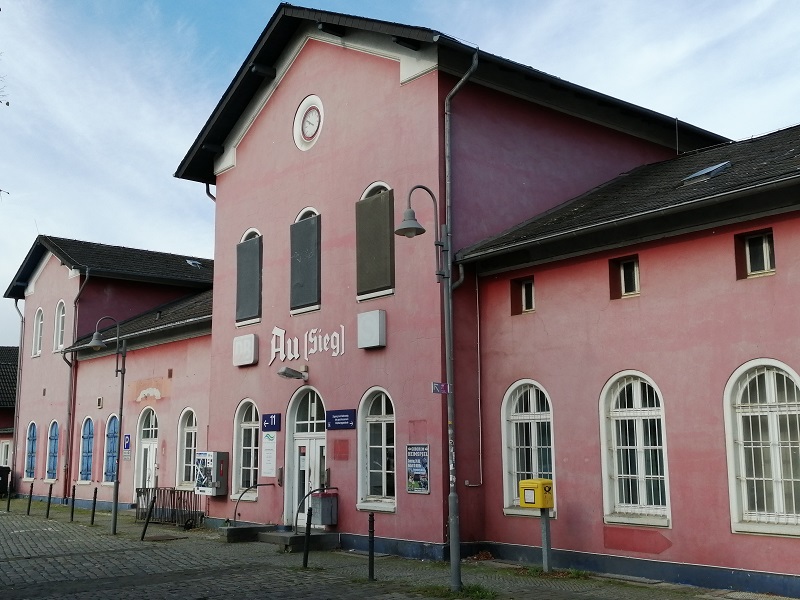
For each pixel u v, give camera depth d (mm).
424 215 15562
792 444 11195
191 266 35250
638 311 13039
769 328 11430
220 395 20703
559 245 14172
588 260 13875
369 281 16547
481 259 14953
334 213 17812
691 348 12281
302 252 18484
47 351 32875
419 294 15508
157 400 24781
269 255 19656
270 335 19266
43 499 31344
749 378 11711
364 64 17453
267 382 19188
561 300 14211
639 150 19469
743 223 11852
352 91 17703
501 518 14711
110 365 28078
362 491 16328
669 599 10734
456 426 14867
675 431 12336
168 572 13391
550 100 17406
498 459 14914
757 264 11859
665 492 12422
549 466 14328
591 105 18141
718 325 11992
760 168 12414
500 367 15078
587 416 13570
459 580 11383
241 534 17469
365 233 16828
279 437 18578
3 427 38438
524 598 10836
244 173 20922
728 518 11570
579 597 10875
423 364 15242
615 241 13359
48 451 31734
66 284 31875
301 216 18812
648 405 12906
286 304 18859
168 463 23750
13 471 34438
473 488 14930
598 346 13539
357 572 13234
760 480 11461
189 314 24266
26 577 13000
